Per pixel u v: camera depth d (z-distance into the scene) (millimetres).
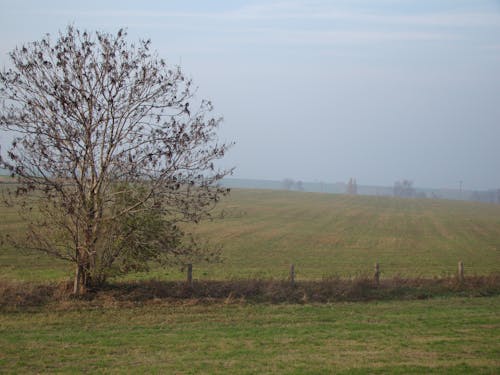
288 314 17703
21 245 18812
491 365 11602
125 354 12336
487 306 19875
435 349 13102
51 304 17641
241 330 15188
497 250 45406
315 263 34312
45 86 17891
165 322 16000
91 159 18438
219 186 19375
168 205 19047
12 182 18156
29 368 11141
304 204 108438
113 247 18922
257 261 34438
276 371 11016
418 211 105438
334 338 14297
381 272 30766
